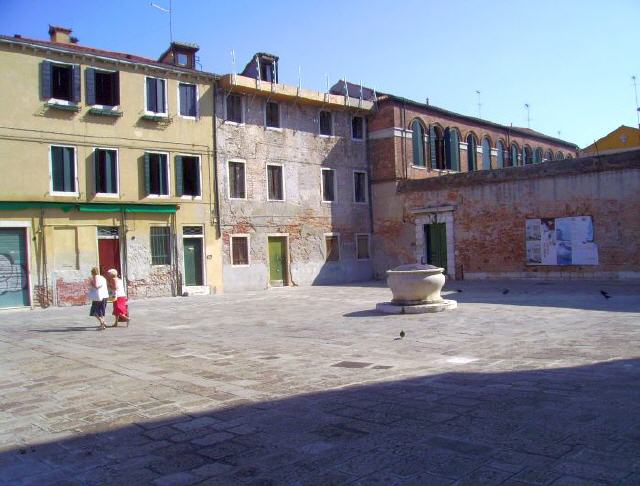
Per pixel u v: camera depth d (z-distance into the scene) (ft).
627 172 80.28
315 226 103.40
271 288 96.43
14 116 71.82
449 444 15.98
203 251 88.22
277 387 24.30
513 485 13.05
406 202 106.32
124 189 80.43
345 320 48.93
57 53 75.10
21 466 16.35
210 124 89.81
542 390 21.30
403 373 26.25
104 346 39.06
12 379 28.73
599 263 82.84
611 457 14.28
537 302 55.88
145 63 82.43
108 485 14.64
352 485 13.66
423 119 114.01
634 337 32.81
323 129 106.42
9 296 70.90
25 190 72.23
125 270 79.97
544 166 88.43
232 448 16.81
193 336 42.93
